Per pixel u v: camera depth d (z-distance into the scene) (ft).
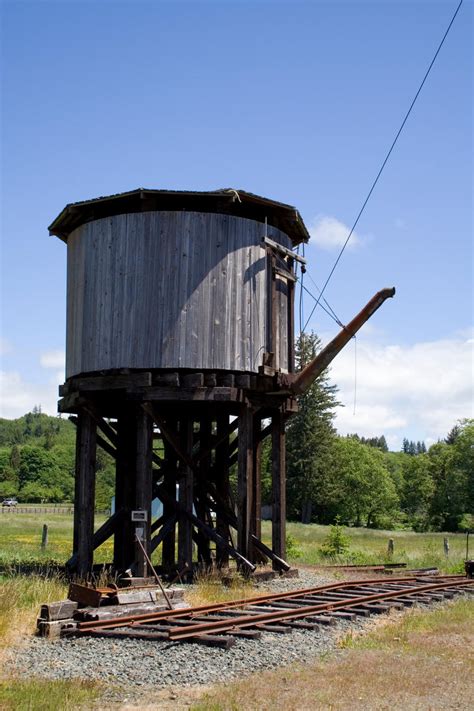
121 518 70.74
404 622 47.50
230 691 31.48
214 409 74.49
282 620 45.70
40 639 41.27
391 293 66.03
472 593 63.93
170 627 42.37
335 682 32.99
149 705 30.14
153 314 64.23
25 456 470.39
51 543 114.52
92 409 66.80
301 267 74.54
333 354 67.46
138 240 65.31
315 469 255.70
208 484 72.28
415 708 29.40
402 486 341.21
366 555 103.14
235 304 65.87
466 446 282.97
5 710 28.22
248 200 67.82
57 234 74.64
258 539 73.36
